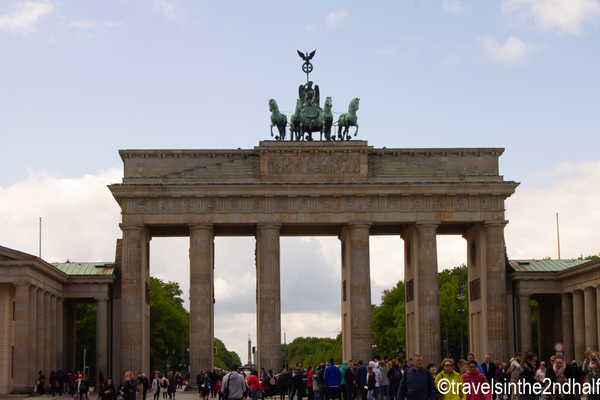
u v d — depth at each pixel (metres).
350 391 83.50
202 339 138.38
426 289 141.12
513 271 150.38
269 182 141.50
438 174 144.62
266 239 140.62
